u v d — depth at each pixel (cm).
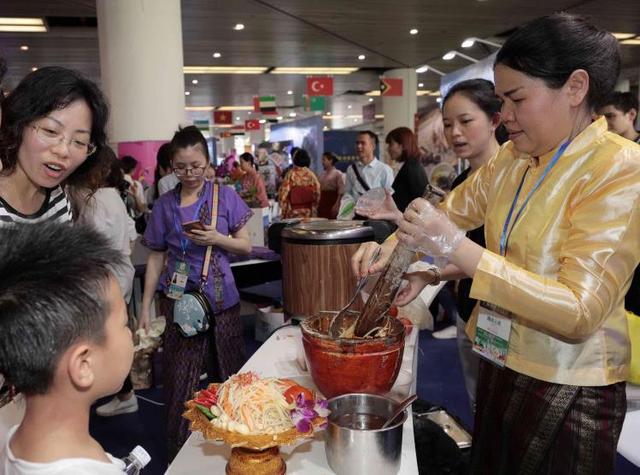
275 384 99
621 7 794
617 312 101
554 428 102
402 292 133
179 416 207
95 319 71
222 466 100
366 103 1844
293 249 162
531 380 105
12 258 71
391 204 139
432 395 308
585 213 93
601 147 97
